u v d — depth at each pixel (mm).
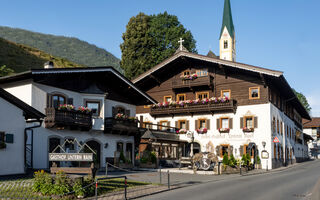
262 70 33688
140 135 31453
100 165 26719
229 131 36312
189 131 38812
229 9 71750
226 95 37219
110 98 28984
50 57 65250
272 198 13211
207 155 25734
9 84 23297
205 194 14086
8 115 17703
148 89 42750
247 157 30531
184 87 39000
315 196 13547
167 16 58156
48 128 22750
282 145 39531
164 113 39969
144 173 23078
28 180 15516
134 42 56562
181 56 38750
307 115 58906
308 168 34625
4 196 11820
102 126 26734
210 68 38562
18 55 58125
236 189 15719
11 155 17609
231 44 71000
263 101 34781
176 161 31641
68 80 24984
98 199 12398
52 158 13812
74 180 12703
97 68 25672
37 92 22547
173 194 14086
